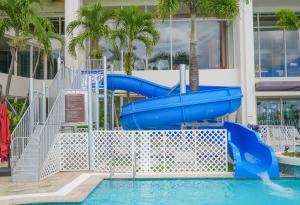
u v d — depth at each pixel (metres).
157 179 12.17
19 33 18.94
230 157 14.39
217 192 10.09
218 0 16.05
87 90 13.98
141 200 9.05
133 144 13.43
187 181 11.85
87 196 9.02
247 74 23.11
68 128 16.08
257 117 24.53
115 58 23.77
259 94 23.42
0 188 10.02
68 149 13.71
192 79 16.31
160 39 24.75
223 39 25.03
